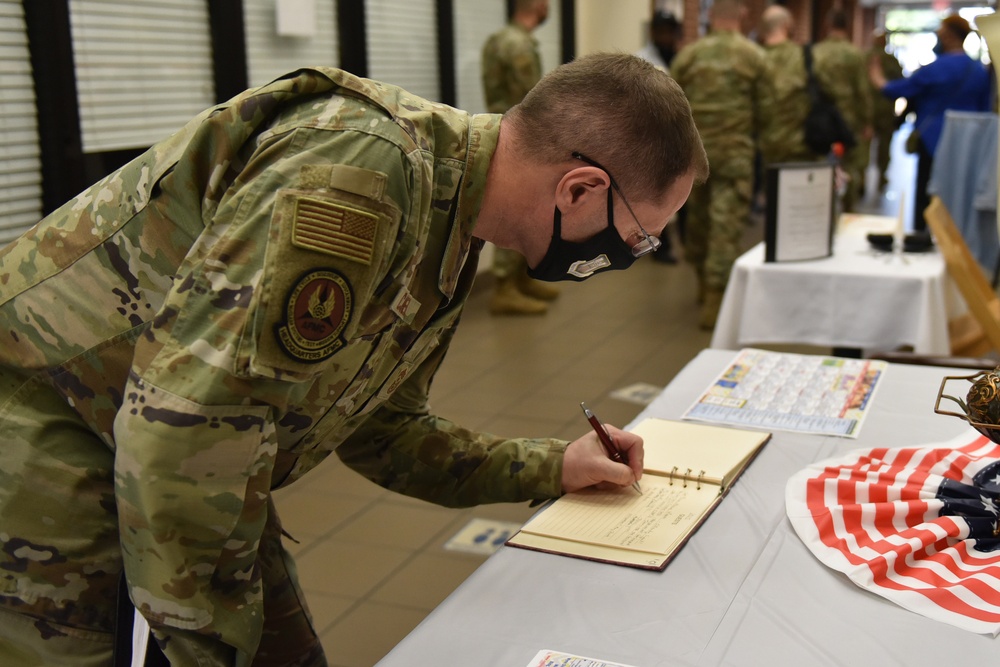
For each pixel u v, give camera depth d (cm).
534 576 114
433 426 139
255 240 87
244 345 85
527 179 102
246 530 94
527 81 503
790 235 304
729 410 169
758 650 98
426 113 100
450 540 271
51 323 103
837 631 101
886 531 122
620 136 99
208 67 399
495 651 98
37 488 103
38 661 105
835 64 624
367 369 104
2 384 106
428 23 544
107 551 105
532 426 354
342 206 87
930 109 605
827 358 198
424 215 95
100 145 351
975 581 108
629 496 135
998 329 271
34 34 317
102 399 103
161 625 92
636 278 604
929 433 154
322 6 466
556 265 109
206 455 87
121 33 354
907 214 817
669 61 627
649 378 410
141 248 100
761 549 119
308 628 136
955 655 97
